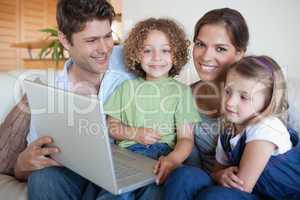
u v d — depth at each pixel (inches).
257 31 50.9
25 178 40.8
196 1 59.5
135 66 48.6
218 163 39.9
